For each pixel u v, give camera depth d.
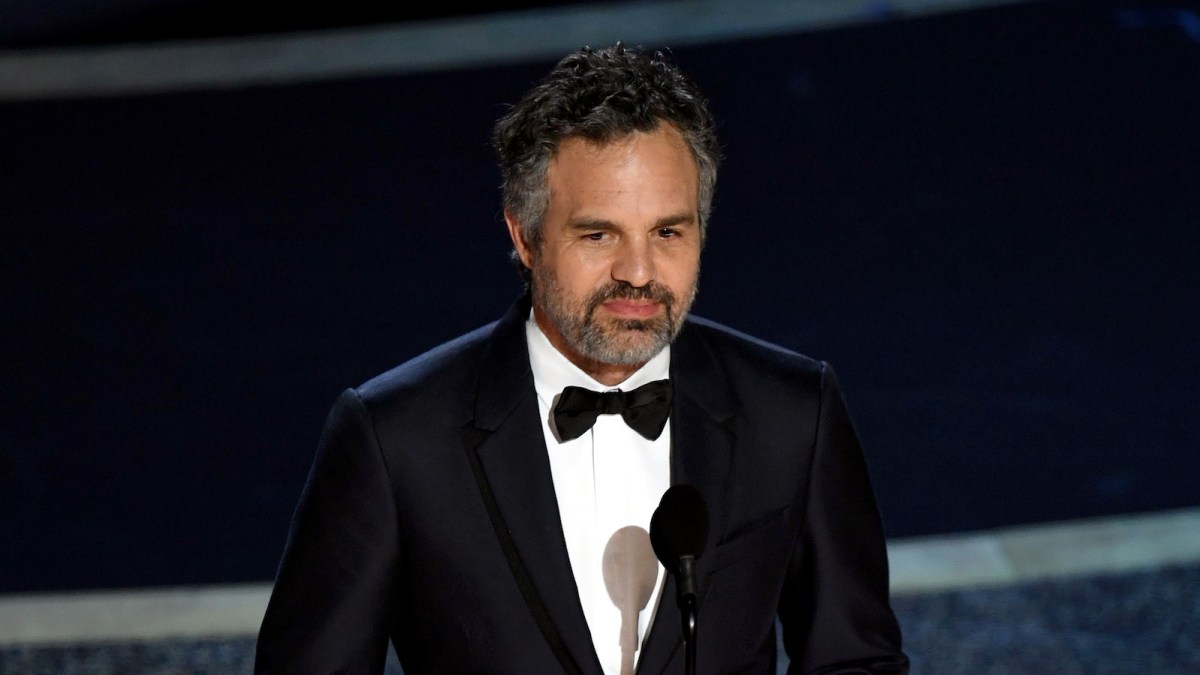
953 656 17.08
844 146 29.56
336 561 8.30
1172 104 29.81
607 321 7.88
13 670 17.75
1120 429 21.05
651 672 8.28
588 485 8.65
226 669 17.72
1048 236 26.02
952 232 26.41
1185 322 23.31
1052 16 33.78
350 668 8.20
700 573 8.41
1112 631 17.42
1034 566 18.69
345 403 8.66
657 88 7.81
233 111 33.06
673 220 7.75
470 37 35.38
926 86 31.42
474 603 8.32
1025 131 29.44
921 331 23.66
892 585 18.48
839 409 9.06
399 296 25.70
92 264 27.50
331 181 29.91
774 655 8.89
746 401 8.84
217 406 23.08
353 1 36.91
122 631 18.48
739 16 35.16
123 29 36.94
